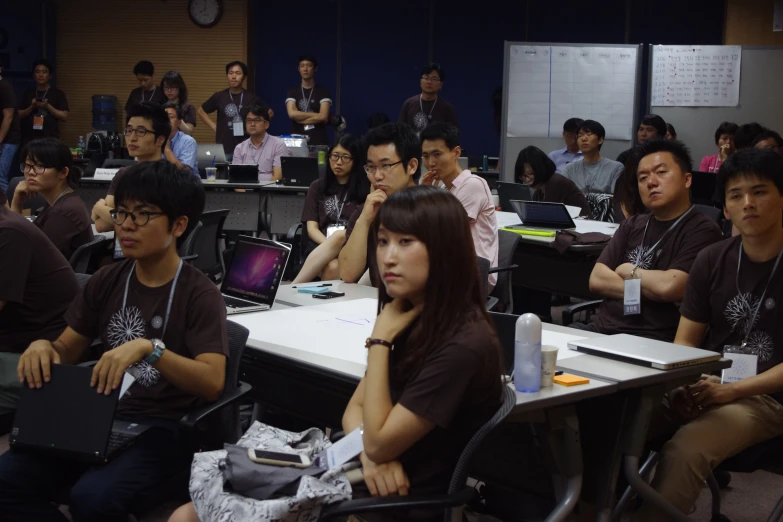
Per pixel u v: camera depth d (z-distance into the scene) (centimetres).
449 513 177
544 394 193
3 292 304
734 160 257
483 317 179
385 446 173
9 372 320
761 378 247
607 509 226
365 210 347
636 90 852
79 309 241
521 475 237
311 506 175
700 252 276
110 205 459
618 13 1050
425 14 1093
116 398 208
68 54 1110
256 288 304
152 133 432
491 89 1095
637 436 219
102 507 206
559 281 479
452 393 171
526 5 1072
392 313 184
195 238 494
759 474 338
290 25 1110
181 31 1098
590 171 706
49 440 209
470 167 950
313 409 265
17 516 220
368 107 1116
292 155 821
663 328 315
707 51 848
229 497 178
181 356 220
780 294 255
